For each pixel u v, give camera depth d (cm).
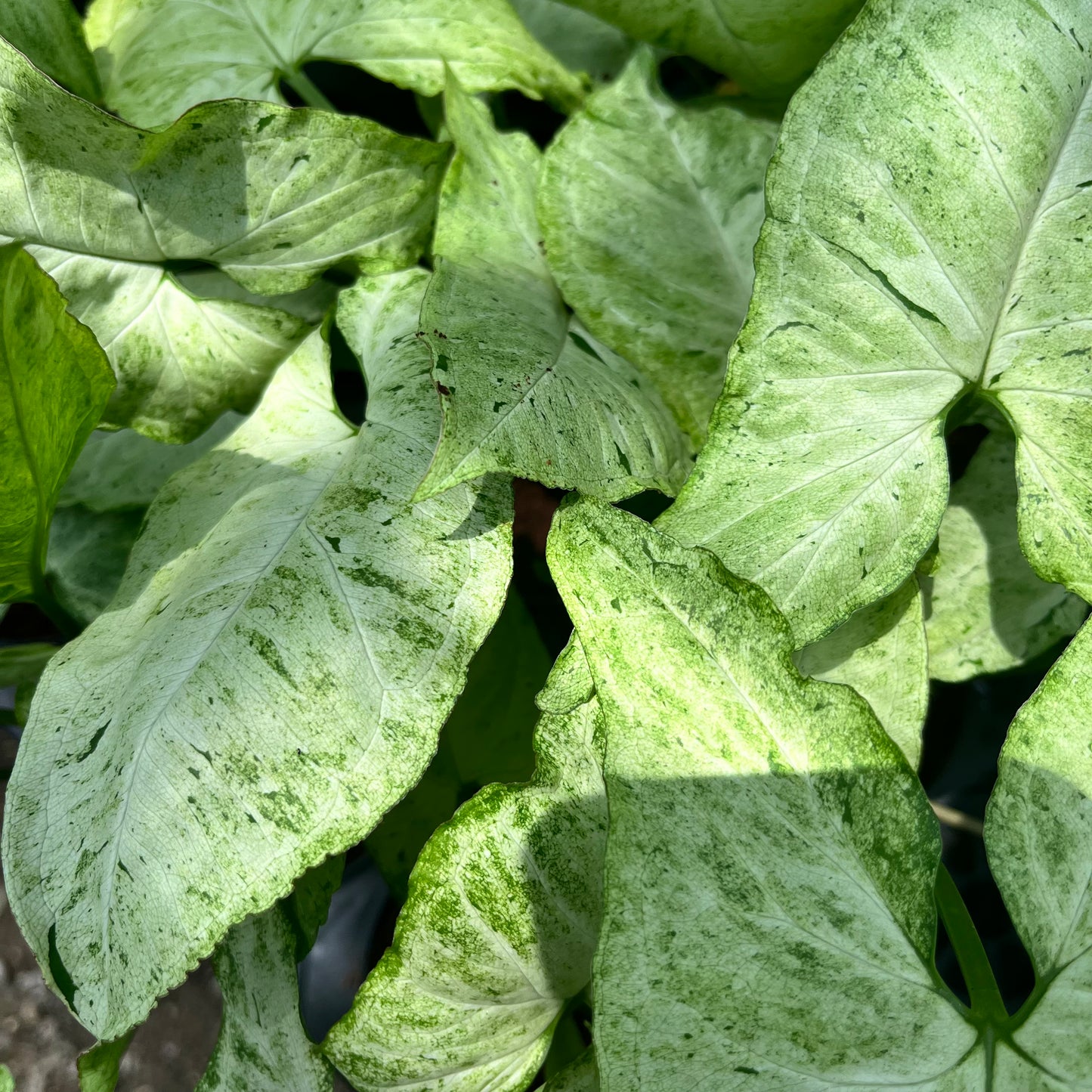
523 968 29
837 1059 25
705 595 26
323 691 27
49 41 35
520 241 33
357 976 38
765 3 33
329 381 33
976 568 33
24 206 31
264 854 27
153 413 35
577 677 27
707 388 32
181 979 26
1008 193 27
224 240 33
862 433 28
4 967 41
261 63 37
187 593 29
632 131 34
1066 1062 26
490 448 27
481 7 37
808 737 26
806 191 28
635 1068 25
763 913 25
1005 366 29
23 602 36
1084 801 26
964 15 27
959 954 28
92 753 28
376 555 29
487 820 28
